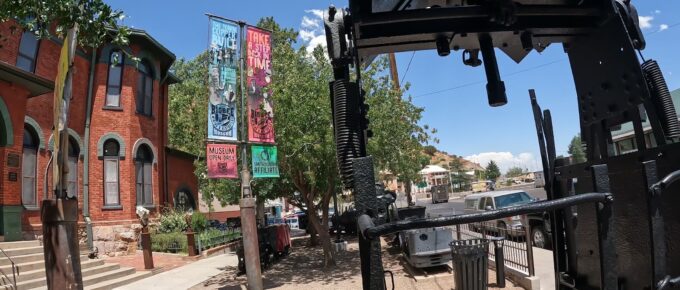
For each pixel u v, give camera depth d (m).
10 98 11.84
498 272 8.25
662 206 1.85
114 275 11.84
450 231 10.52
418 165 19.09
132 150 17.66
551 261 9.70
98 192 16.59
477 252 7.58
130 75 17.94
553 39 2.34
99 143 16.92
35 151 14.45
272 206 39.88
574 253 2.32
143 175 18.52
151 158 18.95
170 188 20.94
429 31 2.21
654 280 1.65
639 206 1.89
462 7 2.05
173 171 21.36
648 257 1.84
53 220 5.32
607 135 2.13
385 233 1.56
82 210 16.09
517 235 9.40
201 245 17.00
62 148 5.49
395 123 14.41
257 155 9.58
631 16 2.21
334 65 2.06
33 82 11.96
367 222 1.61
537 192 31.55
